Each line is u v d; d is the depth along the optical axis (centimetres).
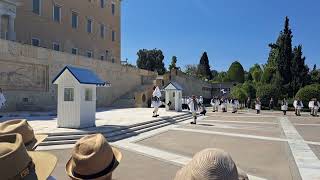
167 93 3822
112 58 5997
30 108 3139
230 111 5066
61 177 1052
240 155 1464
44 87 3388
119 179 1059
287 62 6488
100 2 5625
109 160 348
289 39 6531
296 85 6456
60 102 1911
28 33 4072
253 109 5672
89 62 4112
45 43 4334
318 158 1401
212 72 11712
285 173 1150
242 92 6056
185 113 3475
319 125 2900
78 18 5006
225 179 199
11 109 3002
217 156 205
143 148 1593
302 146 1717
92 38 5369
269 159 1383
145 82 5625
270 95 5703
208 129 2434
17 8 3922
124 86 5012
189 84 6694
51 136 1650
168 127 2516
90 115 1973
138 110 3828
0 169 249
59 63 3584
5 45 2930
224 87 8506
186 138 1945
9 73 2980
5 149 258
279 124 2945
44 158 320
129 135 1980
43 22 4306
